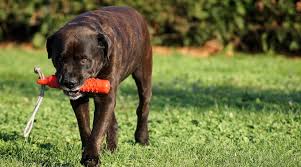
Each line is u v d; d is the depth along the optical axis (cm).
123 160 691
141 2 1780
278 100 1131
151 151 730
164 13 1795
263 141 795
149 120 933
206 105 1086
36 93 1243
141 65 765
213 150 730
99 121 648
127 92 1248
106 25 667
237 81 1414
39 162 670
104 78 655
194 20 1805
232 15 1777
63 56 621
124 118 966
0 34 1895
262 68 1623
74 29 630
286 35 1769
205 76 1491
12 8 1850
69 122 911
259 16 1780
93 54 628
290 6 1744
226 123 899
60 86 623
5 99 1156
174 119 934
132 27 721
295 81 1423
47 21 1816
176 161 676
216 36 1802
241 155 702
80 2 1789
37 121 915
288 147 764
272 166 658
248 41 1830
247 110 1020
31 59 1730
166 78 1462
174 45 1853
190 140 794
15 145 751
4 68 1588
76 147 743
